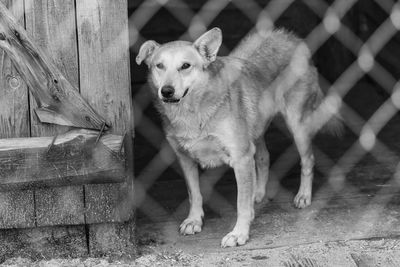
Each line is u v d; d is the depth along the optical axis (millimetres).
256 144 4453
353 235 3836
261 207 4375
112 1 3297
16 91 3312
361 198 4438
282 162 5297
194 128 3799
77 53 3320
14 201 3375
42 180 3322
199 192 4105
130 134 3449
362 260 3488
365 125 6082
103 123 3369
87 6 3281
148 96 6391
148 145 5812
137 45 7570
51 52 3295
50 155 3289
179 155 4023
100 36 3320
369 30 6887
